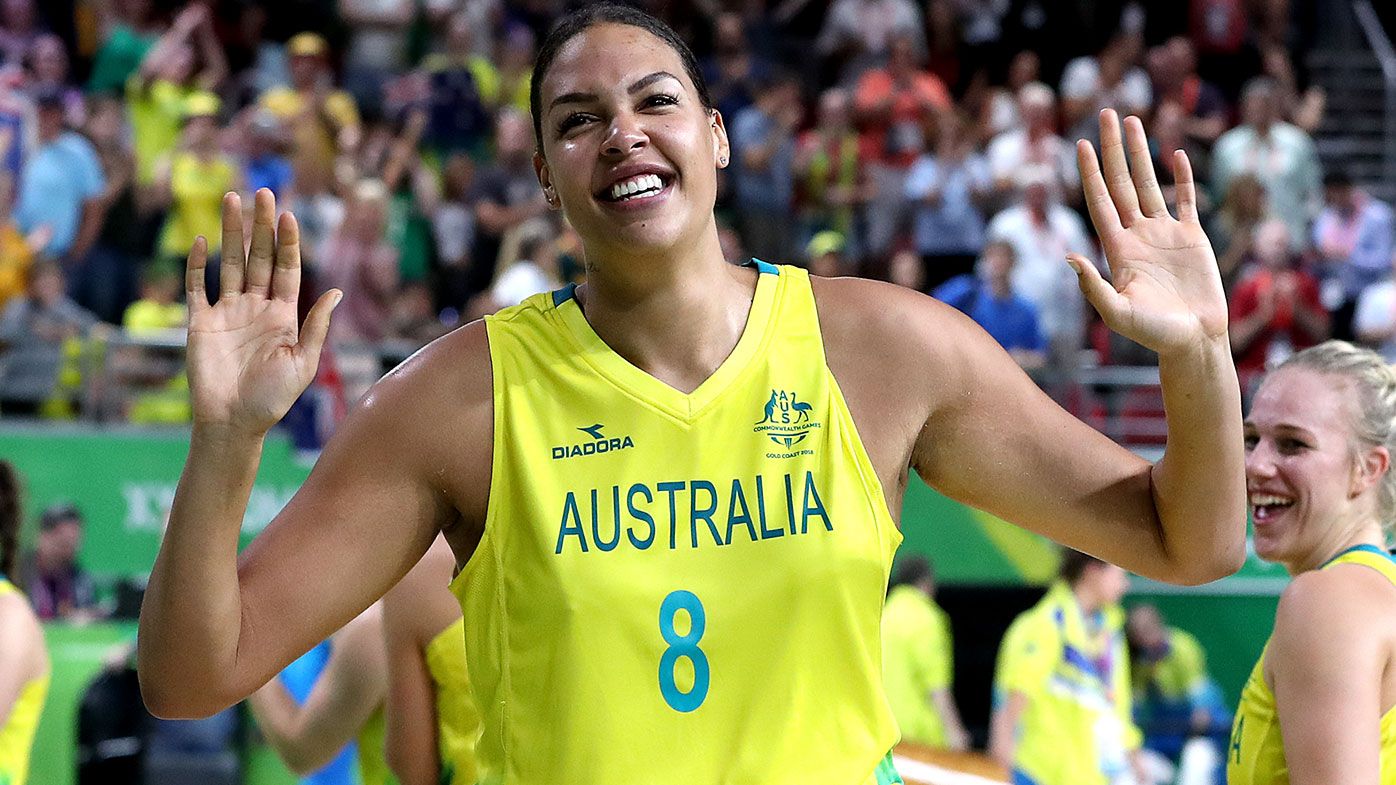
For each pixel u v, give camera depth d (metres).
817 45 14.48
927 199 12.30
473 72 12.96
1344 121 15.65
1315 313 11.16
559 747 2.41
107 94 12.34
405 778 3.95
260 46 13.72
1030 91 12.51
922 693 8.29
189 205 11.27
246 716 8.47
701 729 2.41
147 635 2.35
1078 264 2.44
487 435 2.52
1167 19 15.45
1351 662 2.99
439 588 3.93
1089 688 7.82
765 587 2.42
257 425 2.34
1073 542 2.66
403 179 12.03
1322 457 3.35
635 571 2.42
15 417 10.20
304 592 2.46
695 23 14.59
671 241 2.45
